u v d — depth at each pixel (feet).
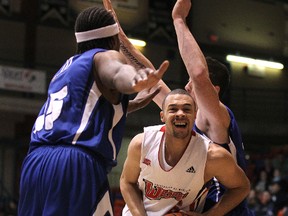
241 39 105.19
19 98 83.87
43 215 13.03
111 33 14.12
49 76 87.61
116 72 12.44
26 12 90.43
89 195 12.99
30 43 90.22
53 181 13.03
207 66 17.65
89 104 13.37
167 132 15.30
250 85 104.94
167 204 16.11
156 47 99.30
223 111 16.65
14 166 82.89
